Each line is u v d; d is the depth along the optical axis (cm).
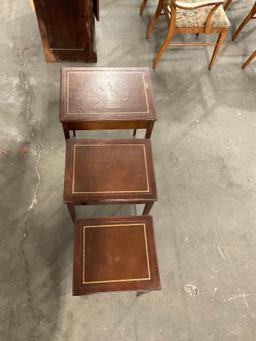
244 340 171
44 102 246
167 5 236
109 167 161
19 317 169
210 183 221
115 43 288
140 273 140
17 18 294
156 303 177
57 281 180
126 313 174
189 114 251
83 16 226
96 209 206
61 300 175
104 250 144
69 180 155
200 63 281
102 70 195
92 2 233
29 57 270
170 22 227
